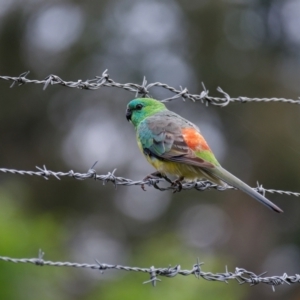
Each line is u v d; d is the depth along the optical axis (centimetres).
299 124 4091
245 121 4119
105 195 4047
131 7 4212
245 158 4091
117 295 2066
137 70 4159
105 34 4162
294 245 4050
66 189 4059
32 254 1981
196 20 4212
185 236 4019
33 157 4178
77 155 4150
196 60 4206
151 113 1514
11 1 4256
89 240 3975
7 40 4216
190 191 4041
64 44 4234
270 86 4200
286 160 3981
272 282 1184
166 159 1384
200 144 1377
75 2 4225
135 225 4031
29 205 3825
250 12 4438
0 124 4181
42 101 4194
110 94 4172
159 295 2017
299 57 4569
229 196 4088
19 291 1862
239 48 4272
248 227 4069
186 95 1351
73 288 2325
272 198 3994
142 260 2338
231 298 2056
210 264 2458
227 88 4184
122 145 4134
